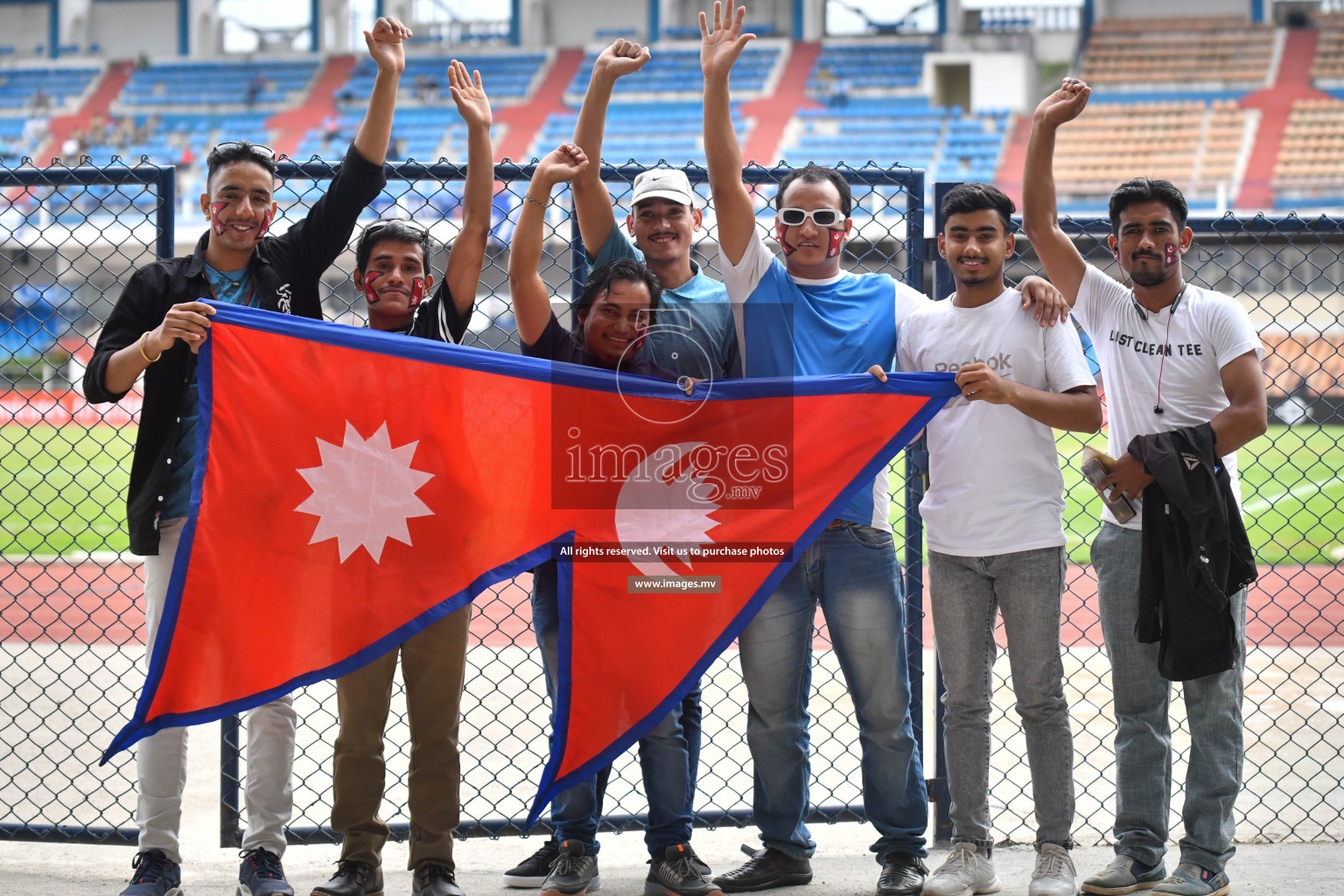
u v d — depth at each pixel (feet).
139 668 22.25
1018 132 106.83
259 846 11.40
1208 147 101.40
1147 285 11.97
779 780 11.89
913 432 11.84
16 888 12.13
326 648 11.27
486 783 14.79
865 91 112.16
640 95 114.52
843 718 18.74
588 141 12.33
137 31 127.34
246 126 116.57
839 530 11.88
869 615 11.70
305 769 16.58
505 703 19.31
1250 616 27.63
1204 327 11.90
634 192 12.47
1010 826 14.34
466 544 11.56
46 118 118.93
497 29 124.88
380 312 12.06
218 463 11.14
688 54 117.80
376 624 11.33
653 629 11.70
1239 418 11.48
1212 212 84.12
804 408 11.89
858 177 13.71
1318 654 23.25
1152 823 11.74
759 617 11.84
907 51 115.24
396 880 12.46
